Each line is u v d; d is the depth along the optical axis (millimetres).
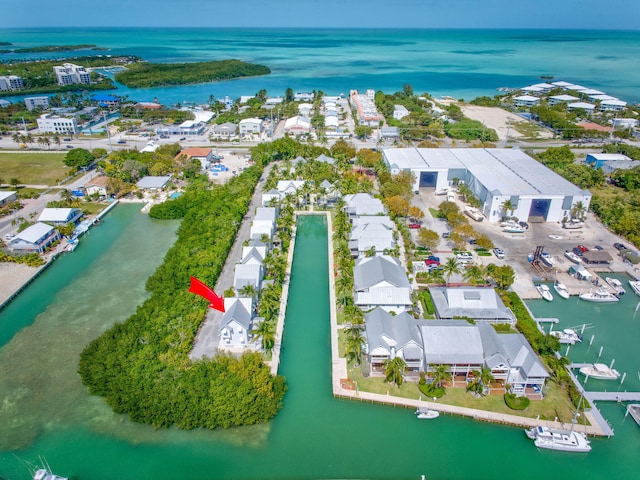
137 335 97875
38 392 89438
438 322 94125
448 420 83125
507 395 85125
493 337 91500
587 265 133750
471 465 75938
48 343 103062
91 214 169375
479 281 122688
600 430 80250
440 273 123062
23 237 138375
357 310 100500
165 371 88375
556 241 148125
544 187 164125
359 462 76125
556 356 95625
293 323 109312
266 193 170125
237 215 155000
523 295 119125
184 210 168500
